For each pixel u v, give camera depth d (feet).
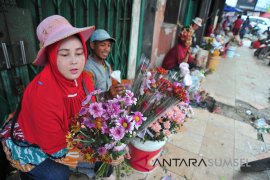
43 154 4.08
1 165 5.19
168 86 5.13
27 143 3.93
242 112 11.55
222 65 20.33
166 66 13.56
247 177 6.97
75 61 3.53
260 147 8.66
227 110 11.52
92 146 3.93
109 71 6.81
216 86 14.80
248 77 17.83
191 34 12.79
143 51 12.66
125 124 3.66
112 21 9.65
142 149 5.89
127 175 6.41
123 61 11.40
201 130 9.29
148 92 4.89
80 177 6.14
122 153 4.13
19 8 5.51
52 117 3.63
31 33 5.97
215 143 8.56
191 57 15.06
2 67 5.59
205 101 11.84
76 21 7.84
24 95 3.76
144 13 11.45
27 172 4.16
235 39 36.35
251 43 35.19
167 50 15.34
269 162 6.75
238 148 8.46
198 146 8.22
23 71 6.15
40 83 3.55
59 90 3.74
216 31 29.01
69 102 3.97
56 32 3.37
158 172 6.71
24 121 3.83
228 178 6.86
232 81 16.30
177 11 15.52
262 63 23.18
